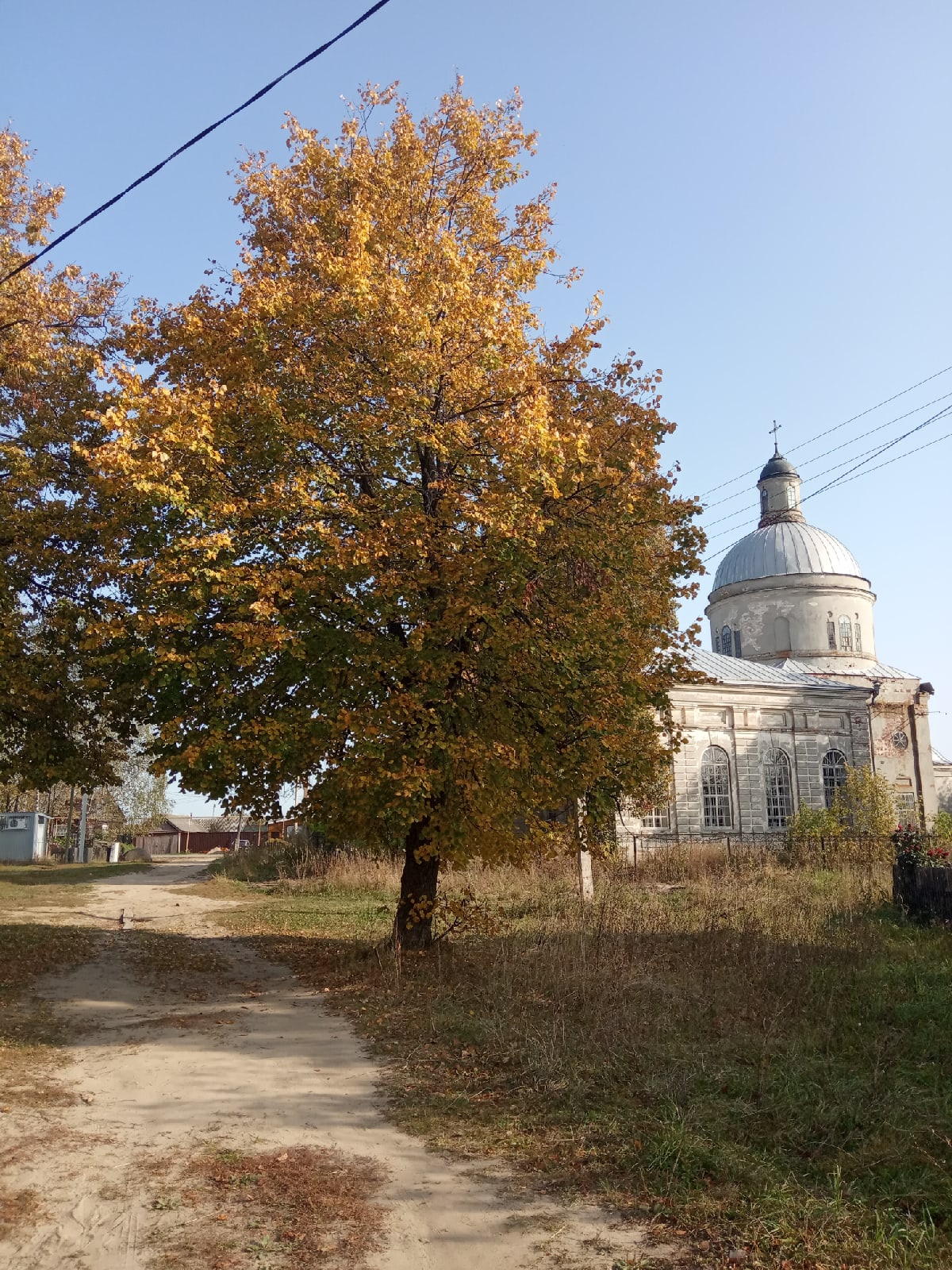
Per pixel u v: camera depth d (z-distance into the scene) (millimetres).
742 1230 5219
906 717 40375
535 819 12617
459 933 15383
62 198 15281
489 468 11898
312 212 12945
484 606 11055
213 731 10633
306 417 11633
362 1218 5543
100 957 14719
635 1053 8359
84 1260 5062
